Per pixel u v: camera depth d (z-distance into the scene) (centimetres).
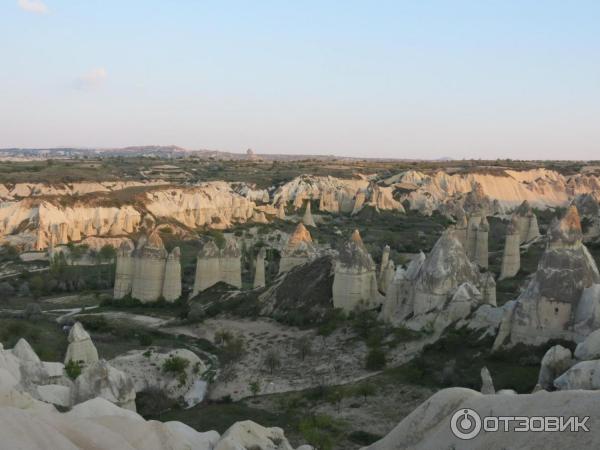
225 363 5388
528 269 7600
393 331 5350
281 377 4900
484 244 8331
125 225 12612
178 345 5891
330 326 5769
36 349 5288
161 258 7812
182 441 2406
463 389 2222
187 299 7769
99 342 5844
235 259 8050
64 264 9756
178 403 4578
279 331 6097
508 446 1880
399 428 2280
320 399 4262
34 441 1873
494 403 2056
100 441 2100
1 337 5631
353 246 6206
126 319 6988
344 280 6128
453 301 5072
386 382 4412
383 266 6838
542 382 3534
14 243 11119
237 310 6881
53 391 3531
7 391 2272
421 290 5353
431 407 2230
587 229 8650
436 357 4638
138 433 2309
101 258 10688
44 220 11650
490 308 4881
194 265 10300
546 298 4322
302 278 6825
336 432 3634
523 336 4359
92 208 12581
